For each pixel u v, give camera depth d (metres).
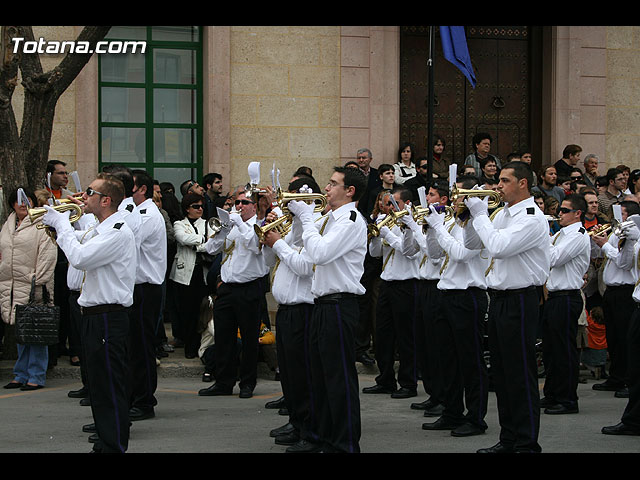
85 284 6.61
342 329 6.61
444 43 13.26
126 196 8.22
